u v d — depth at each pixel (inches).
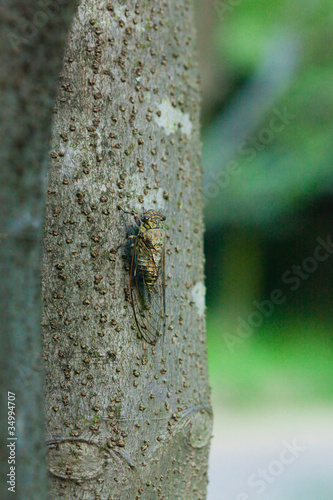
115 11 24.9
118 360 24.5
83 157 24.6
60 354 24.3
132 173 24.9
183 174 25.7
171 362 25.0
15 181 21.9
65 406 24.3
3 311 21.9
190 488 25.1
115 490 24.3
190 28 26.2
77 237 24.5
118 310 24.5
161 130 25.3
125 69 24.9
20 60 22.0
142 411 24.6
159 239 24.7
